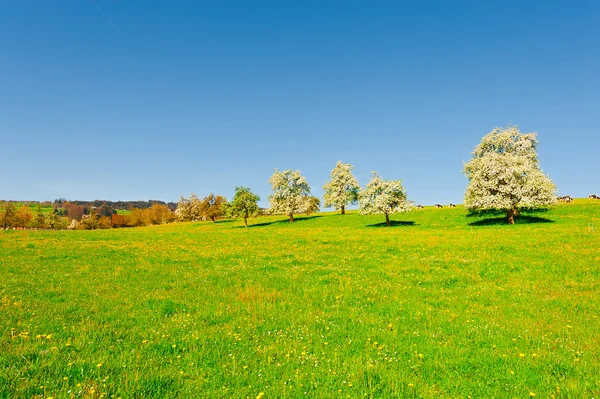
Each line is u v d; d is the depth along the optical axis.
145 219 154.75
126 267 24.97
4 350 9.23
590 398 7.16
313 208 109.75
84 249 36.28
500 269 21.48
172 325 12.00
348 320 12.77
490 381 7.99
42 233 62.00
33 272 22.56
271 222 96.81
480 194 56.28
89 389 7.30
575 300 14.65
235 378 8.04
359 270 22.88
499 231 42.88
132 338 10.62
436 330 11.55
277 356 9.37
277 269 23.89
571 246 27.56
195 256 31.23
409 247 33.47
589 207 62.47
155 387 7.58
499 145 65.56
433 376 8.30
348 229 62.34
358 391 7.59
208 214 119.00
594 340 10.20
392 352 9.73
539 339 10.52
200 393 7.36
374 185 68.94
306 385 7.75
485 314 13.34
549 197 51.81
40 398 6.91
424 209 89.88
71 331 11.02
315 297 16.20
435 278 19.91
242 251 34.53
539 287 17.22
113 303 14.91
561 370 8.45
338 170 97.44
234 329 11.66
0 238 47.41
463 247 31.28
